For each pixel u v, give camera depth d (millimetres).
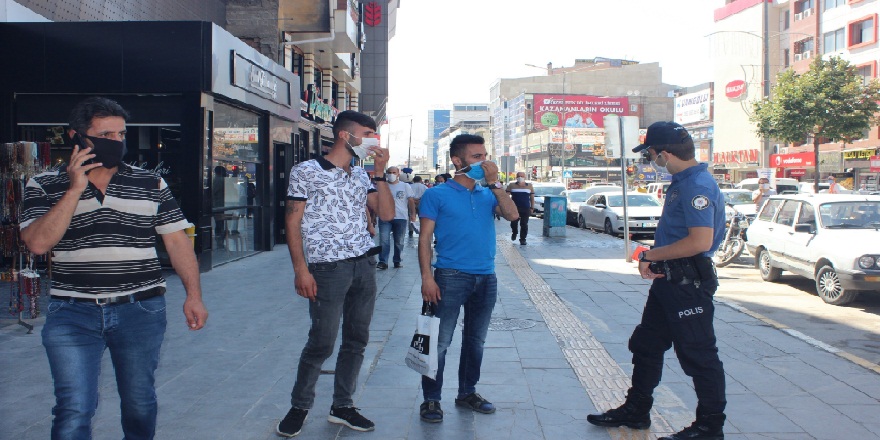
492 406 4758
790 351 6492
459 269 4535
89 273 3109
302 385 4316
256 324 7602
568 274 11742
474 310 4727
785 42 46812
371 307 4426
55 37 11297
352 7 20531
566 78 98312
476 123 130500
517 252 15523
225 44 11984
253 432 4398
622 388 5301
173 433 4375
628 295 9570
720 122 53812
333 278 4160
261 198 15414
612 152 13469
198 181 11516
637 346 4414
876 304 9297
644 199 22172
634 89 98375
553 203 19688
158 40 11305
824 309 8961
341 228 4195
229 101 12836
